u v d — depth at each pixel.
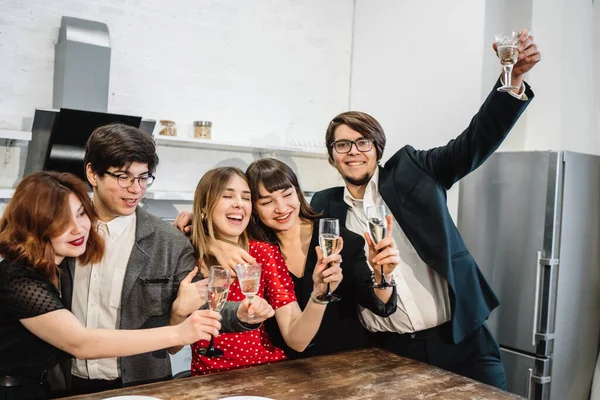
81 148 3.02
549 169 3.06
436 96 3.87
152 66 3.73
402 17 4.18
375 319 2.24
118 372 1.78
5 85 3.19
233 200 1.88
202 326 1.49
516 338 3.20
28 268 1.49
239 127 4.16
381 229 1.76
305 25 4.46
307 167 4.58
